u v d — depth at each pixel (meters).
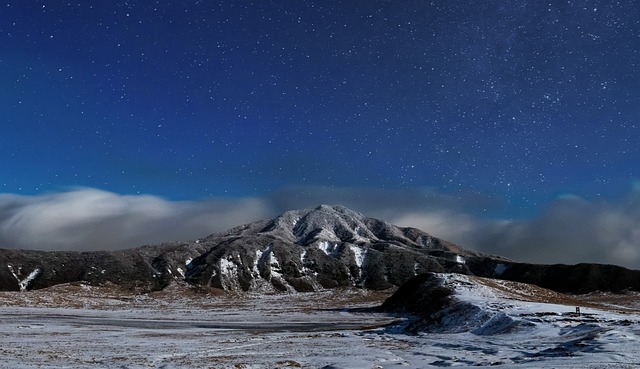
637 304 139.62
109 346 42.34
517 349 36.06
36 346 41.31
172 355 35.69
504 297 87.56
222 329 67.50
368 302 152.25
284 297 174.50
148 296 184.75
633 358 26.62
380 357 34.06
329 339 50.25
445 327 56.41
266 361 31.67
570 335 39.28
